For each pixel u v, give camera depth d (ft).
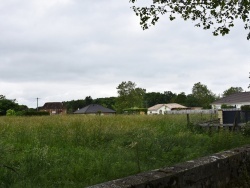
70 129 42.16
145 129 44.37
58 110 393.09
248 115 62.18
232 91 364.17
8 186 16.90
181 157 26.30
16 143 32.86
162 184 10.59
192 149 30.32
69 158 24.94
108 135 39.11
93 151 28.99
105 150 30.27
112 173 20.10
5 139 35.55
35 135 37.91
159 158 25.98
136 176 10.52
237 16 27.02
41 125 51.65
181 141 35.17
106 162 22.68
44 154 23.53
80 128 43.55
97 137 36.99
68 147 31.19
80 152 28.02
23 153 26.37
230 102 246.47
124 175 19.75
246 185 15.74
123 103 263.90
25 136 37.63
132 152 27.78
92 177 19.22
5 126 48.37
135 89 271.69
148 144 30.50
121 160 24.76
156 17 26.99
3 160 22.65
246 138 36.68
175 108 343.05
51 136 37.45
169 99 504.43
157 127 54.34
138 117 82.99
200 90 344.49
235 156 16.07
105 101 411.34
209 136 43.98
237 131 46.21
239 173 16.26
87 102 423.64
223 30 27.25
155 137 36.73
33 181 17.95
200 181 12.66
